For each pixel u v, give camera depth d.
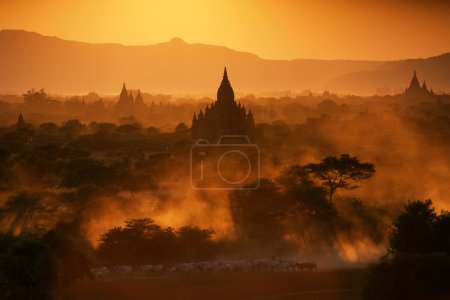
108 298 192.12
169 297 196.25
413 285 173.75
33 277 174.12
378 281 180.88
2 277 169.75
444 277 173.12
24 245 178.88
